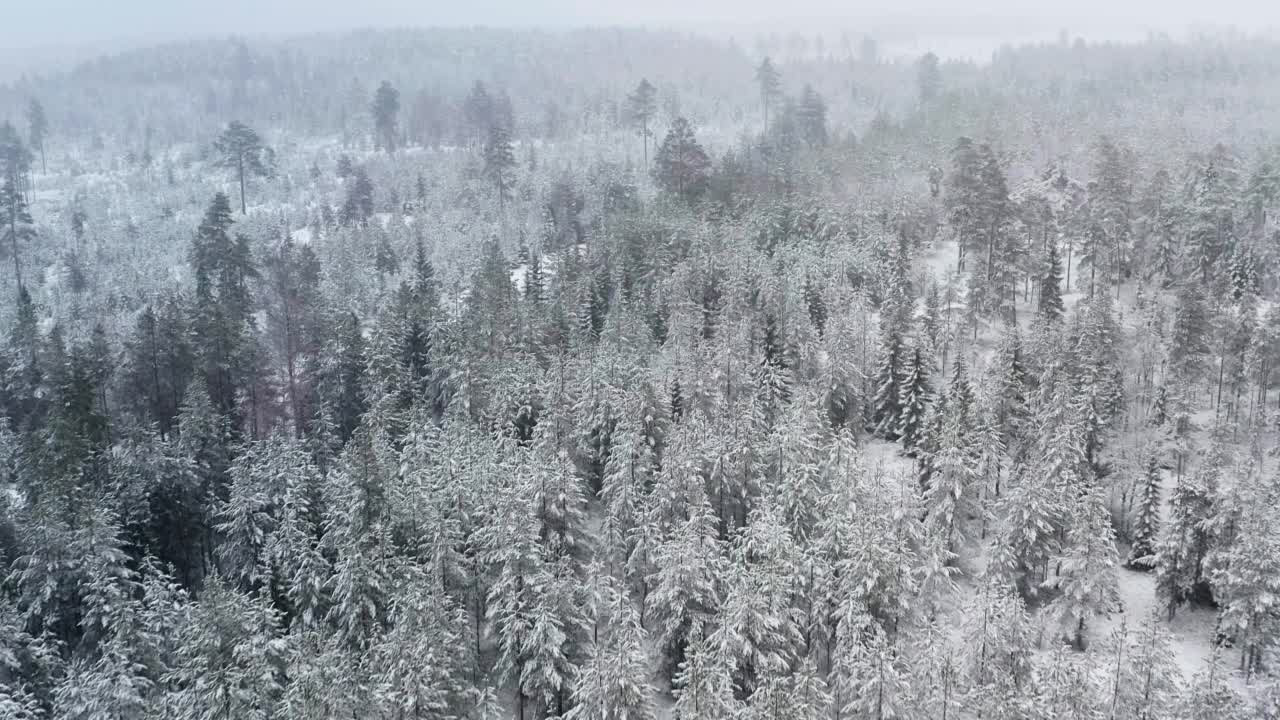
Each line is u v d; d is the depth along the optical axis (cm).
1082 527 5122
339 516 5328
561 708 4459
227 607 4209
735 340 7531
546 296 9731
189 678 4097
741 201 11731
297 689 3638
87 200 16375
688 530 4741
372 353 7481
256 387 7706
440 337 7994
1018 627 4272
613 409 6394
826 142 15750
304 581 4938
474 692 4197
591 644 4500
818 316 8706
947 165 13138
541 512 5328
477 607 5044
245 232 13512
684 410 6781
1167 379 6988
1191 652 5116
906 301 8550
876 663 3772
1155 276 9325
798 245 10219
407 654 3984
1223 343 7338
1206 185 9050
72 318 10594
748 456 5747
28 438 6550
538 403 6906
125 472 5906
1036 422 6450
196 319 7994
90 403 6744
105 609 4616
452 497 5288
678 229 10375
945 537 5675
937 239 11294
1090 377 6644
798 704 3522
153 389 7488
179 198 16925
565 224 12912
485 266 9931
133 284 11950
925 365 7169
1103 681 4078
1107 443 6619
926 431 6456
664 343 8138
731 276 8931
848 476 5375
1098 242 9225
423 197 15462
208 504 6075
